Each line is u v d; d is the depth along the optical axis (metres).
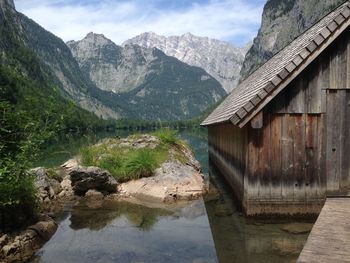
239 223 9.70
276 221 9.62
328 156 9.64
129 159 15.12
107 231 9.27
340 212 7.50
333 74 9.59
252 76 22.00
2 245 7.52
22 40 182.62
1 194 8.08
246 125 9.66
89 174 13.21
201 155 31.31
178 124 143.50
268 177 9.63
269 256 7.41
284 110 9.59
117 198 12.98
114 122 137.62
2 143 8.61
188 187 13.42
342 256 5.18
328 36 9.11
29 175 9.38
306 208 9.62
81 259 7.36
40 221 9.30
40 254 7.66
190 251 7.79
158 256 7.50
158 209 11.51
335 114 9.62
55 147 35.91
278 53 16.30
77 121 79.06
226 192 14.13
